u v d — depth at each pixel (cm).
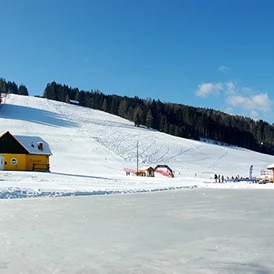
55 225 1102
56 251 759
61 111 12750
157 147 9344
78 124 10644
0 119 9625
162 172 6912
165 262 670
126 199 2116
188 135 13338
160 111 15612
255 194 2602
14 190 2338
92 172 6219
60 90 18625
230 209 1540
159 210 1505
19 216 1313
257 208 1580
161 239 884
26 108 12088
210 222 1157
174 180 5059
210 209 1544
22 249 779
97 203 1828
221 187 3778
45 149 5400
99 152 7956
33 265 650
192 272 604
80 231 998
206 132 14788
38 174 4159
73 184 3247
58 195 2391
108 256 716
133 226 1081
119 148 8606
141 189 3027
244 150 13175
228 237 907
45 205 1725
